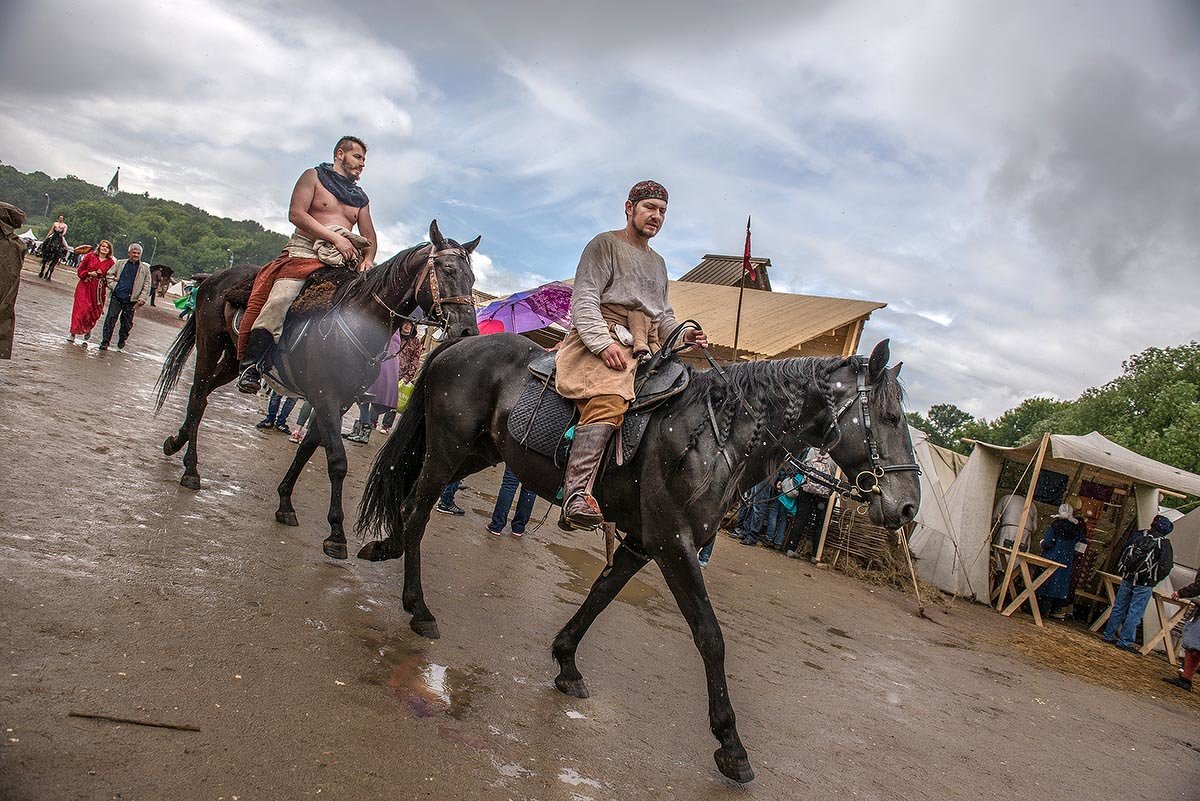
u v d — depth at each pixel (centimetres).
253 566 448
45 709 257
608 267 407
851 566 1190
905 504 376
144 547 425
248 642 351
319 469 797
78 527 424
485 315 1133
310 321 526
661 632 580
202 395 594
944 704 593
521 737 342
